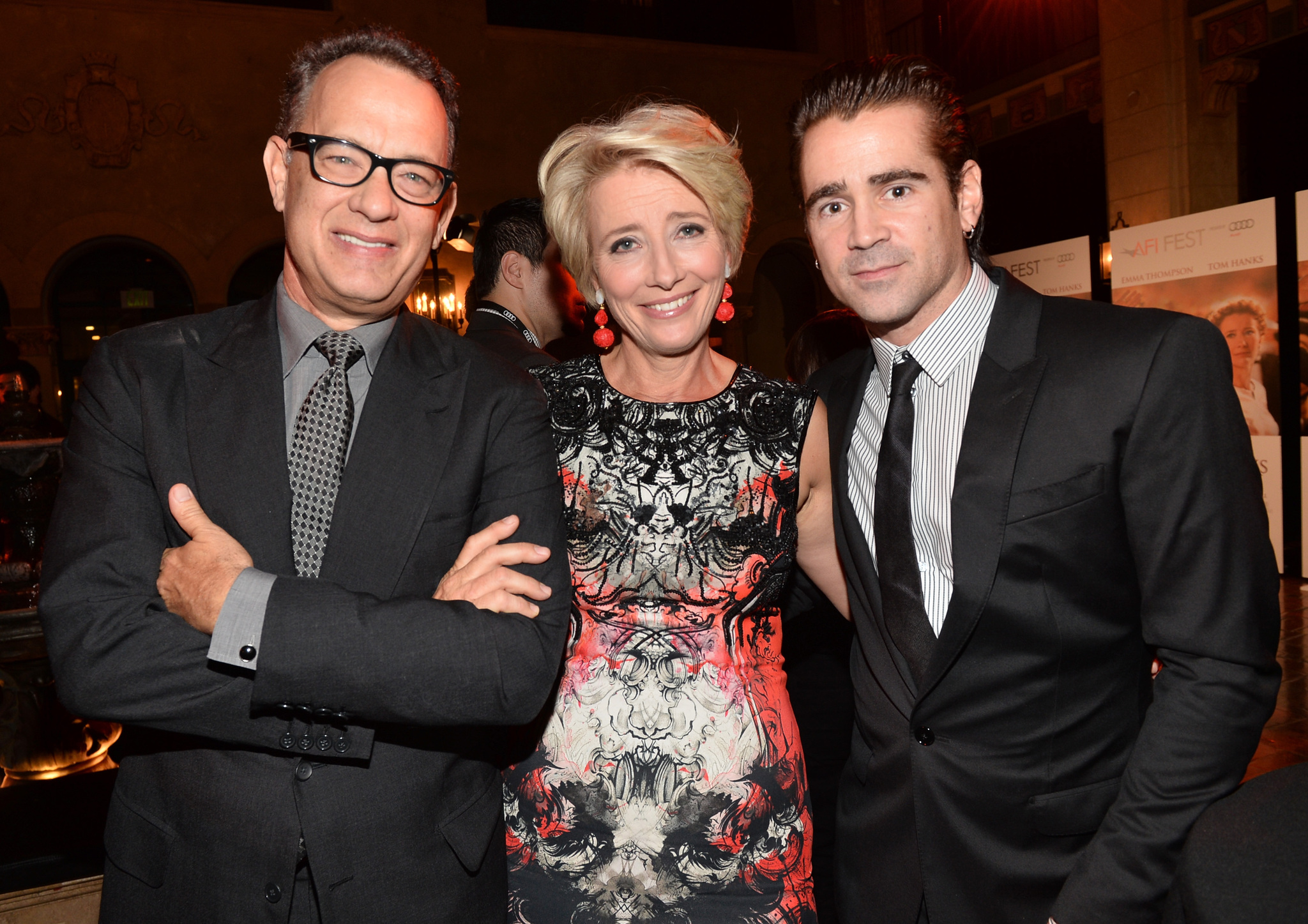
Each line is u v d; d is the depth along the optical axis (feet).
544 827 4.89
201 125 33.47
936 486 4.49
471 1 36.55
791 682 6.90
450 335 4.49
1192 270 23.21
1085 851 3.89
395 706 3.46
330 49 3.97
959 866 4.32
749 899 4.79
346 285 3.79
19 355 31.99
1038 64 35.73
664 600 5.02
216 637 3.38
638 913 4.77
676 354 5.07
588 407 5.22
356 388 4.09
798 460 5.17
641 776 4.83
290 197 3.89
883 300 4.34
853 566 4.89
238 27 33.73
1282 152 29.30
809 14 43.27
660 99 5.04
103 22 32.19
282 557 3.74
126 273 36.04
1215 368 3.91
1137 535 3.96
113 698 3.39
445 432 4.06
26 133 31.63
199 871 3.60
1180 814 3.64
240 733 3.46
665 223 4.83
